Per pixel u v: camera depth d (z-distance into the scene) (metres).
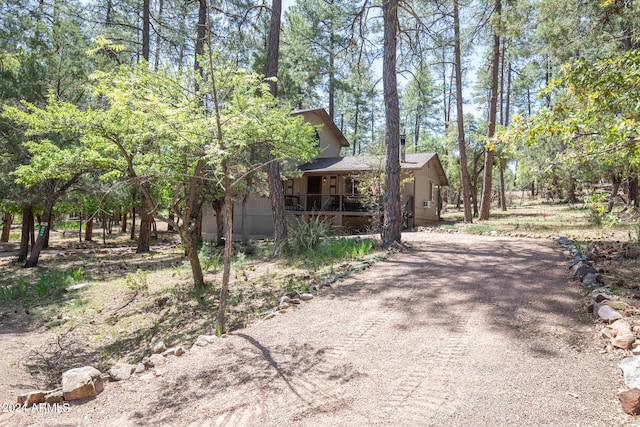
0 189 12.77
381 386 3.48
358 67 14.52
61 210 22.47
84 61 14.62
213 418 3.20
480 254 9.08
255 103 6.73
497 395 3.20
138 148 7.90
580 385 3.28
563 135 4.05
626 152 3.82
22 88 12.87
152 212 8.44
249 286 8.29
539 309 5.11
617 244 9.01
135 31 20.23
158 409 3.43
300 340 4.73
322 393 3.46
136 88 6.27
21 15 14.88
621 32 11.99
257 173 15.02
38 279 12.00
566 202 30.77
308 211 20.73
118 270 12.78
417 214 20.84
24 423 3.33
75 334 7.20
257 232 21.81
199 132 6.11
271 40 12.56
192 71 6.79
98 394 3.84
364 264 8.41
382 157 16.64
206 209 23.89
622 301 4.79
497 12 16.02
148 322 7.43
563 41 11.91
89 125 7.05
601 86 3.96
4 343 6.71
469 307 5.38
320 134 23.00
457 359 3.90
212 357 4.47
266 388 3.63
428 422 2.89
